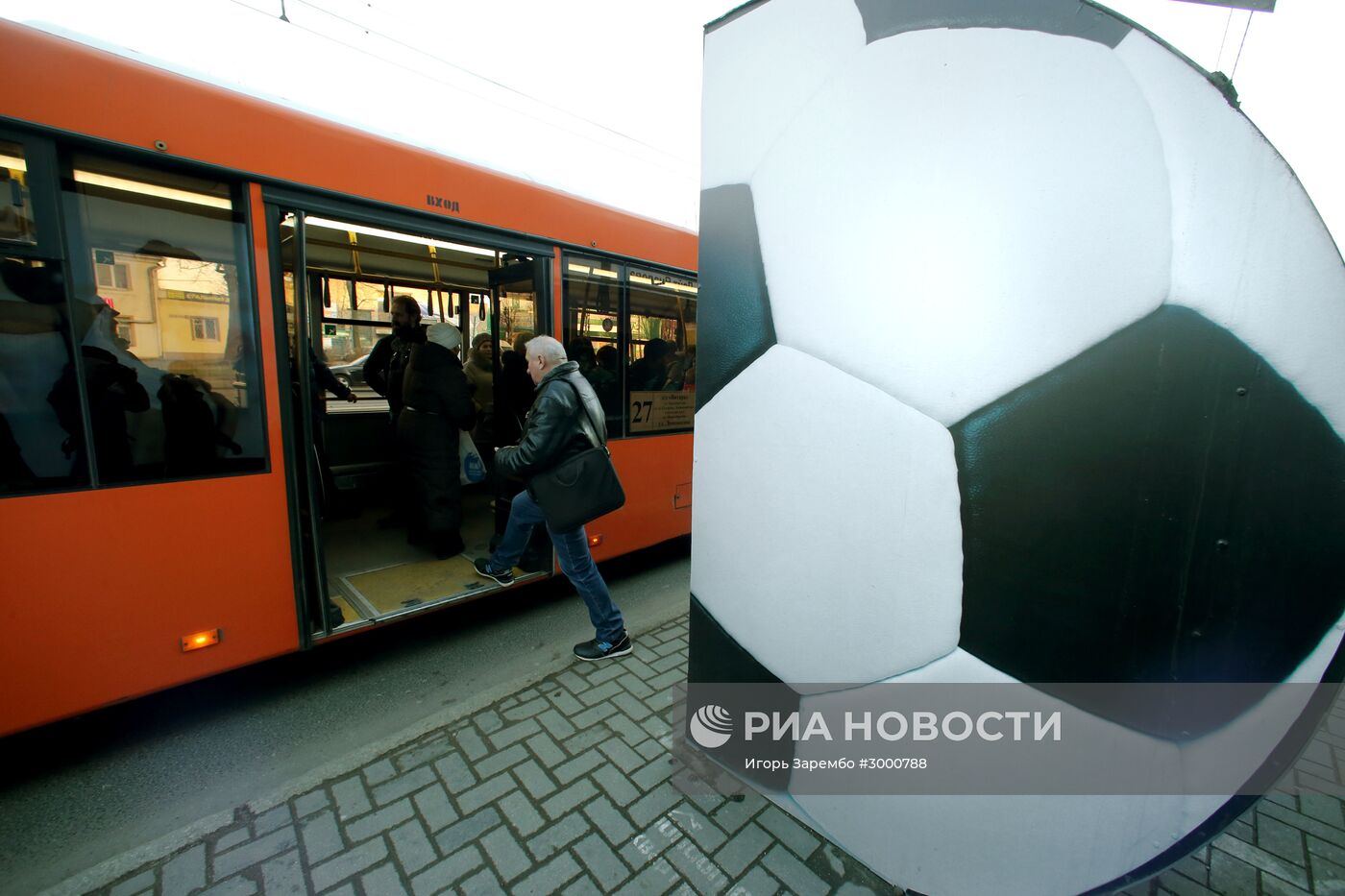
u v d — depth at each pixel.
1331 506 1.18
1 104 1.97
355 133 2.81
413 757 2.42
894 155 1.49
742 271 1.84
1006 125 1.34
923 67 1.43
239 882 1.84
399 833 2.04
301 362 2.71
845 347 1.64
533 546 3.83
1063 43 1.25
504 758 2.42
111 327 2.23
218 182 2.43
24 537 2.11
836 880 1.87
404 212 2.97
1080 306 1.30
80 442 2.19
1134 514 1.31
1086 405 1.32
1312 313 1.13
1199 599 1.28
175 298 2.36
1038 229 1.33
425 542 4.23
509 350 4.18
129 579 2.32
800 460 1.78
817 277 1.67
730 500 1.99
